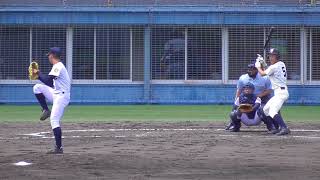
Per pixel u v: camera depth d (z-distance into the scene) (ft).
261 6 298.15
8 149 131.34
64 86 120.67
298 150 129.90
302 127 186.19
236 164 109.70
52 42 300.81
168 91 301.63
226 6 297.12
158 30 301.02
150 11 295.89
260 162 112.27
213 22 296.92
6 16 296.51
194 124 193.16
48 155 119.85
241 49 301.02
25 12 296.71
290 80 302.04
